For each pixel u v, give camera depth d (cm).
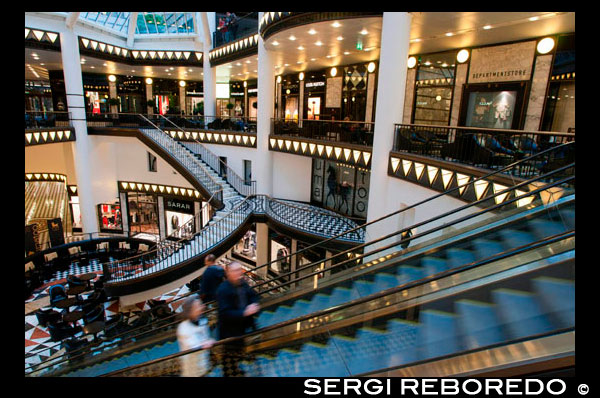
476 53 1118
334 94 1828
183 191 2272
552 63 937
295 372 384
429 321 373
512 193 590
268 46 1376
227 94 2841
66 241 2094
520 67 1006
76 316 1166
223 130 1953
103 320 1216
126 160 2355
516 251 316
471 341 322
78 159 1925
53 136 1752
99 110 2569
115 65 2153
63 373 692
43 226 2381
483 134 724
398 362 346
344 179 1702
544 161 660
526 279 331
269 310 571
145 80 2672
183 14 2041
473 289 369
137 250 1978
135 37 2111
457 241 516
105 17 1919
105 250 1972
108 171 2247
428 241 587
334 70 1803
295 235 1349
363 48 1311
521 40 998
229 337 441
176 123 2109
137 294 1175
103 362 689
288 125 1677
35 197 2612
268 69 1598
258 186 1756
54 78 2405
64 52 1758
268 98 1650
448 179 747
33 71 2533
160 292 1180
